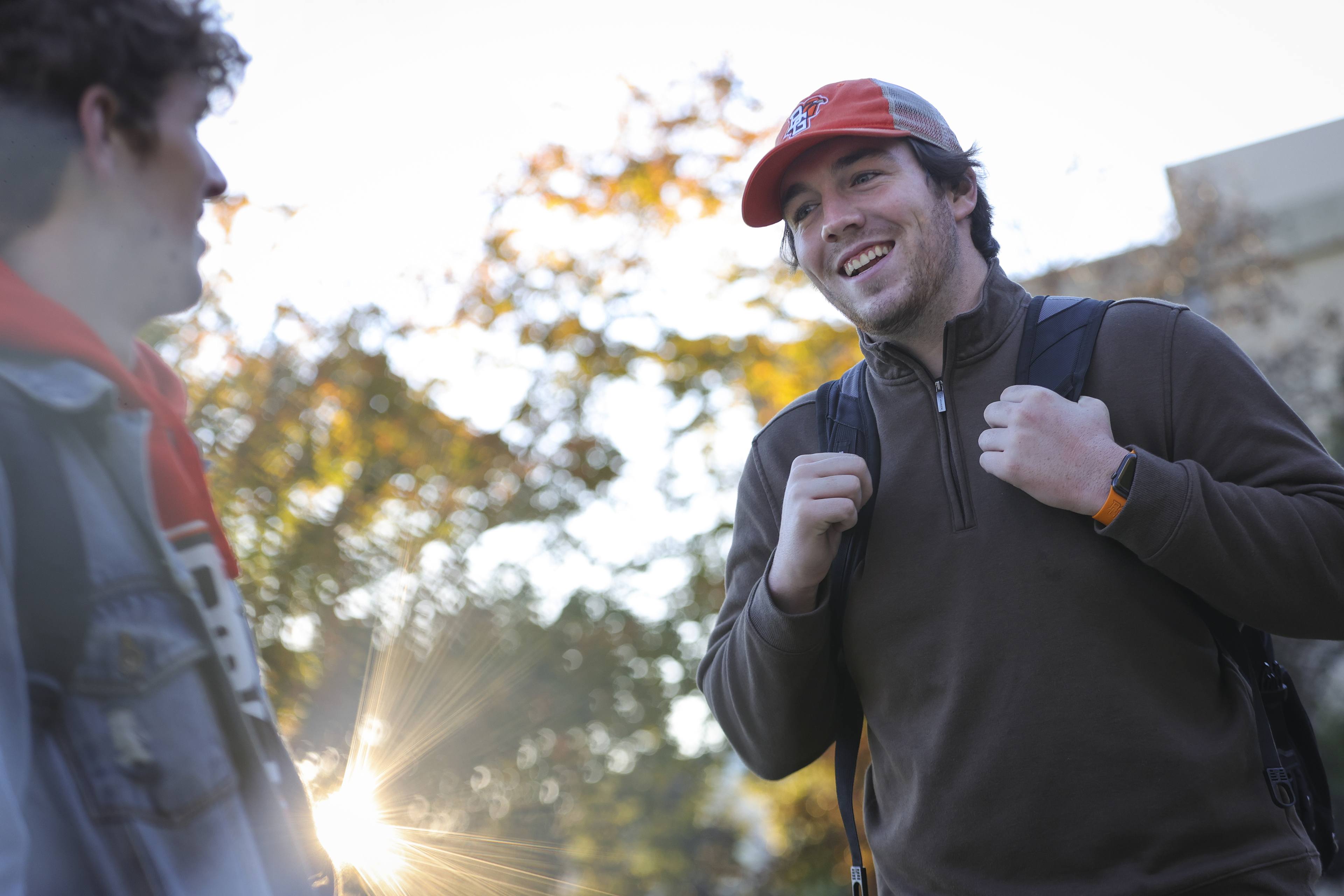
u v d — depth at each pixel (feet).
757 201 7.45
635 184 30.04
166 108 3.72
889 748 6.55
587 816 29.45
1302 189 51.88
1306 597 5.80
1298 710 6.39
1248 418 6.21
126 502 3.51
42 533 3.29
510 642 28.43
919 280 6.79
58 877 3.23
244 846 3.61
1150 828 5.65
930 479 6.57
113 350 3.76
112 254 3.66
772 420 7.86
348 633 25.89
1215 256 41.88
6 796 2.93
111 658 3.38
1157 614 5.97
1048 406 6.08
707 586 31.91
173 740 3.47
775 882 35.17
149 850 3.37
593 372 30.76
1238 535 5.70
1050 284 33.73
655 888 35.68
